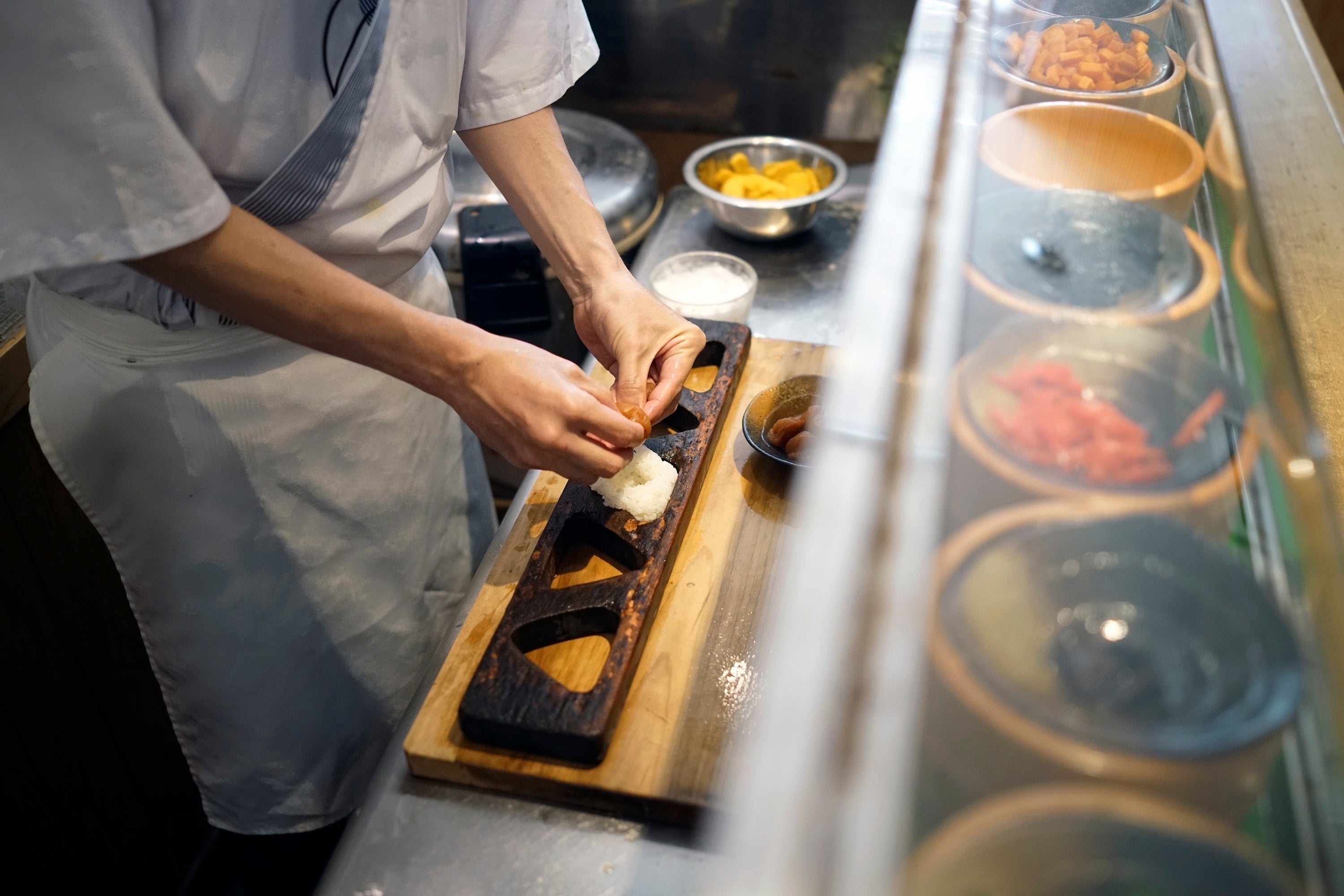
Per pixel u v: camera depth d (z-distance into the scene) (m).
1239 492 0.49
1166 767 0.38
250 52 0.90
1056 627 0.42
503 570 1.00
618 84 2.32
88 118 0.76
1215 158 0.73
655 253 1.72
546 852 0.77
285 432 1.15
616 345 1.11
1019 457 0.48
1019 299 0.57
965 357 0.53
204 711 1.36
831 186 1.69
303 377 1.14
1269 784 0.40
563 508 1.03
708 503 1.07
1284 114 0.97
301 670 1.33
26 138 0.76
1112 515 0.47
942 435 0.48
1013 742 0.38
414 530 1.35
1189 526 0.47
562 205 1.19
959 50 0.78
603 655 0.91
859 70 2.19
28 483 1.39
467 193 1.68
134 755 1.70
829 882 0.32
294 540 1.22
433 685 0.89
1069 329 0.56
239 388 1.11
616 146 1.81
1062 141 0.71
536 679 0.84
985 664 0.40
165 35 0.87
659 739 0.82
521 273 1.60
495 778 0.81
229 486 1.16
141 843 1.73
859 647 0.38
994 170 0.67
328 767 1.42
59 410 1.14
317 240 1.04
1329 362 0.83
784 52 2.19
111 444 1.14
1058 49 0.81
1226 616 0.43
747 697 0.86
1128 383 0.54
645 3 2.16
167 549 1.21
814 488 0.45
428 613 1.44
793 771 0.35
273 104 0.94
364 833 0.79
